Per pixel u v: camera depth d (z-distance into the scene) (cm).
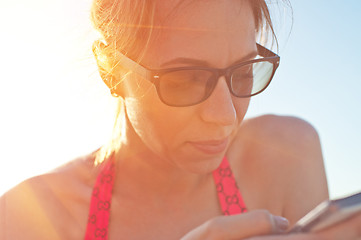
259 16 171
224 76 138
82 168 195
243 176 190
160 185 177
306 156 197
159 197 179
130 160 178
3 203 190
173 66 139
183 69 137
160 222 177
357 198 74
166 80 139
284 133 200
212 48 136
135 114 154
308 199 192
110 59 160
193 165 145
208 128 138
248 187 188
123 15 151
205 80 137
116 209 180
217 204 181
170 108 139
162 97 139
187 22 136
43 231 181
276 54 169
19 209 186
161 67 141
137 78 147
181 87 138
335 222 72
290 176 192
